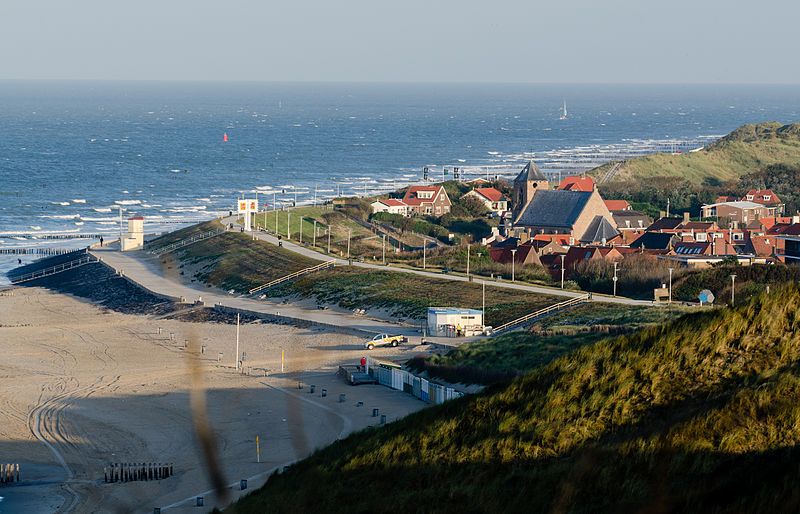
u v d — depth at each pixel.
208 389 99.19
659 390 57.94
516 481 53.97
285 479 62.75
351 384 100.44
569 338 104.50
